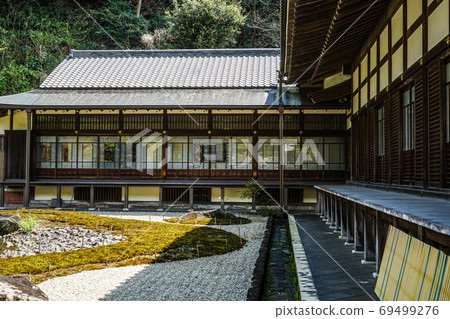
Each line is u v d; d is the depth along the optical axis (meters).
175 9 29.56
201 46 27.83
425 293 3.44
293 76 13.44
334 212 10.79
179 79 18.05
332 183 15.44
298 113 15.84
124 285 5.63
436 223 3.05
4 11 27.66
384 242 5.57
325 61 12.02
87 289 5.41
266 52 20.14
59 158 16.52
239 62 19.53
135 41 31.44
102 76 18.50
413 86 6.92
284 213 14.23
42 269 6.39
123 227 10.44
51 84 17.72
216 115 16.12
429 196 5.87
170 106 15.32
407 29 6.95
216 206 16.31
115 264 6.83
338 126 15.69
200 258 7.40
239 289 5.45
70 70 19.16
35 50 26.95
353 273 5.69
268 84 17.19
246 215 14.53
